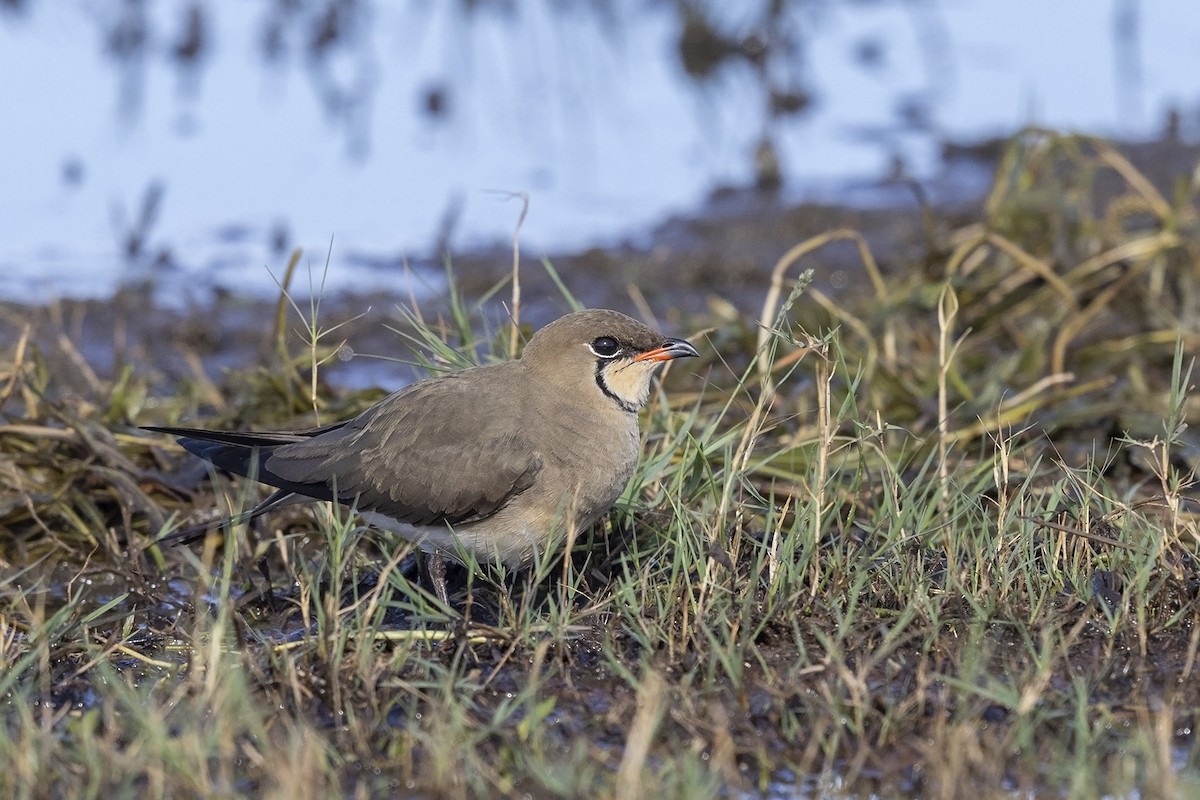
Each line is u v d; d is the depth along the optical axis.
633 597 10.26
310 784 8.38
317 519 12.10
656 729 9.04
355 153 21.81
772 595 10.24
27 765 8.53
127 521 11.84
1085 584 10.39
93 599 11.68
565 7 25.28
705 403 13.95
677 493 11.12
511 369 11.11
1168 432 10.80
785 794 8.84
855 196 20.75
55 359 16.14
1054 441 13.73
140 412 14.00
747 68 24.09
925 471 11.66
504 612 10.70
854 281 18.20
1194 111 22.83
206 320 17.23
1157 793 8.49
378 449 10.87
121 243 19.34
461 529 10.90
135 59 23.84
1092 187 20.09
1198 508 12.37
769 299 13.95
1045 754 9.05
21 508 12.46
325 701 9.59
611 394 10.90
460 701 9.55
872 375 13.86
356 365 16.39
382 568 11.25
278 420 13.81
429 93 22.95
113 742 8.88
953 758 8.69
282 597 11.42
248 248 19.25
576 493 10.77
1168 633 10.15
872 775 8.95
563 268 18.66
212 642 9.37
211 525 10.98
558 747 9.19
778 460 12.49
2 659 9.91
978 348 15.91
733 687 9.59
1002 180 17.06
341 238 19.55
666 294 17.89
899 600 10.36
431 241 19.48
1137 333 16.08
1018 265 16.42
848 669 9.66
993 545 10.63
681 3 24.52
